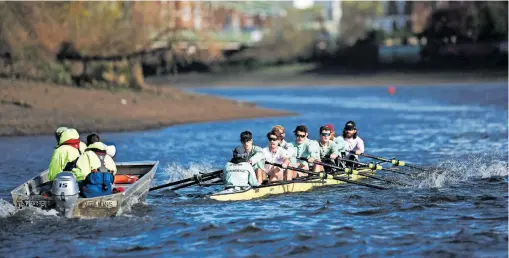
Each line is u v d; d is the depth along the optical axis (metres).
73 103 143.88
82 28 164.38
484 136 110.31
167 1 180.00
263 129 127.31
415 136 111.88
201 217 50.16
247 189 56.19
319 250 41.91
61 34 161.00
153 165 59.16
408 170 74.44
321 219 49.50
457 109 175.38
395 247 42.34
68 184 47.06
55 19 161.75
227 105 170.50
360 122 140.62
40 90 149.12
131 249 42.47
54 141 107.62
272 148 59.09
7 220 48.06
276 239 44.28
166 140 109.06
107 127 124.94
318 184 61.78
